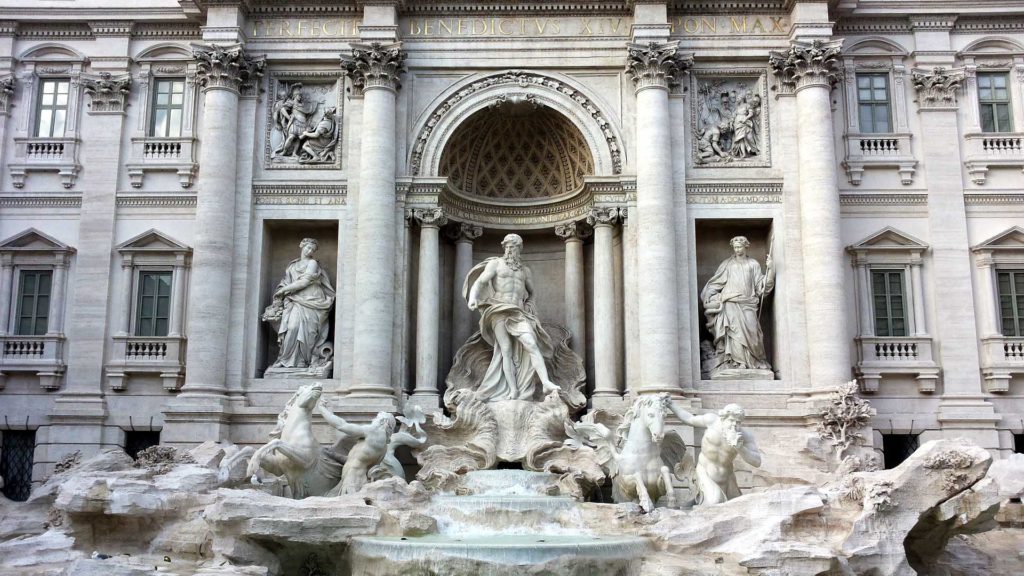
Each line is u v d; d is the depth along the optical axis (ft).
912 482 62.49
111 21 102.12
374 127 94.43
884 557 60.85
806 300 92.58
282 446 74.18
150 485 67.46
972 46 100.94
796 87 96.58
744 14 98.58
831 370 89.45
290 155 97.96
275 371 93.86
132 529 67.10
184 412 88.79
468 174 103.40
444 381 99.35
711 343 95.45
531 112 99.71
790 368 92.22
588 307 101.50
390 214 93.66
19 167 100.17
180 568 57.82
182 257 98.02
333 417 77.66
